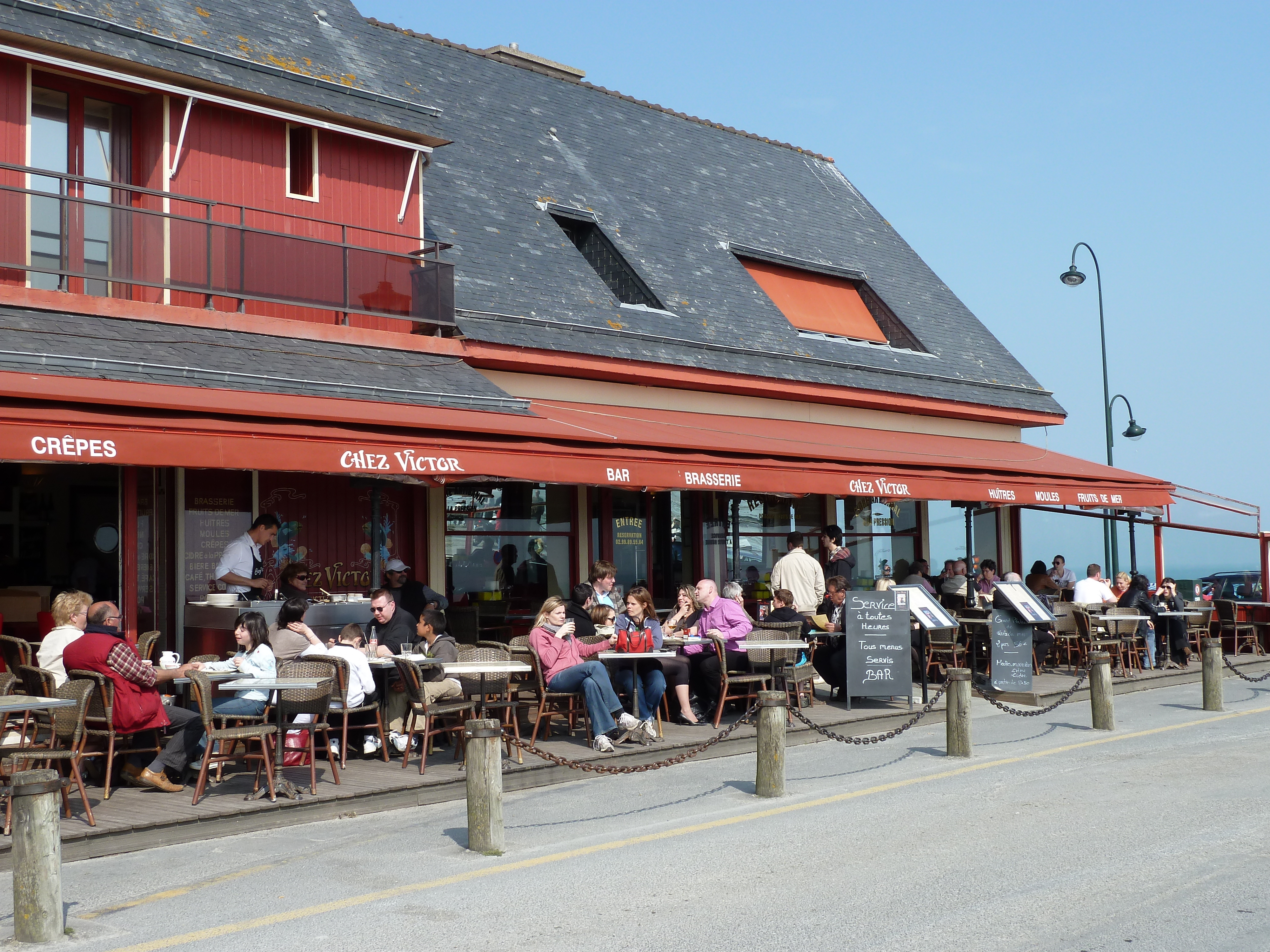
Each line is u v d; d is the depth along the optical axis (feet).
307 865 25.17
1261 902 21.50
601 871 24.47
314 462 35.88
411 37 71.56
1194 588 81.66
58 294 38.19
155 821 27.07
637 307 60.18
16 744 30.32
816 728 35.22
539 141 69.72
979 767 36.60
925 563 72.18
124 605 40.09
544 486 56.24
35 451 30.48
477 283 53.21
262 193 45.80
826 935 19.92
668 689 45.11
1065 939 19.47
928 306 82.17
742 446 51.31
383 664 35.50
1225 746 39.70
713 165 80.79
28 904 20.17
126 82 41.42
